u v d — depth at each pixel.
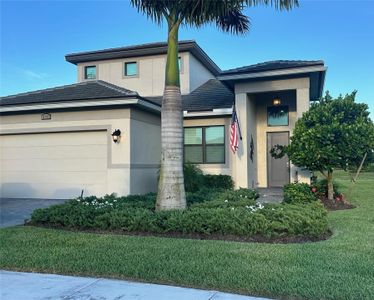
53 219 8.63
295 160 11.86
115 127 13.58
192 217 7.61
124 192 13.35
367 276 4.86
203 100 17.59
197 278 4.88
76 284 4.91
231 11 9.85
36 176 14.63
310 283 4.60
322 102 12.23
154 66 19.78
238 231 7.33
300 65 13.23
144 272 5.14
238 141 14.53
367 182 20.94
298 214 7.43
